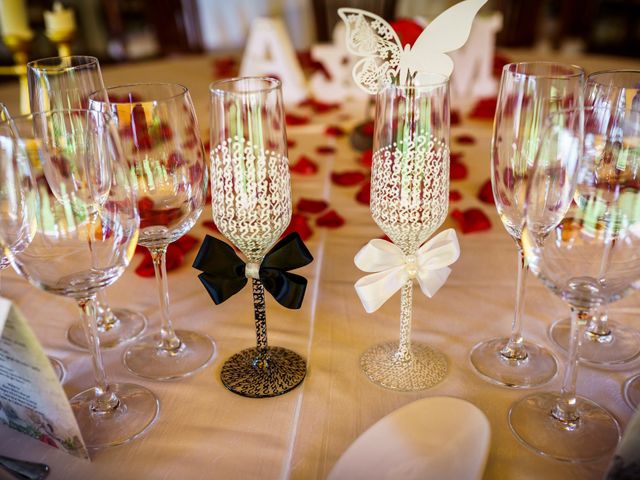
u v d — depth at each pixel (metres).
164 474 0.73
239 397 0.85
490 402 0.84
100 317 1.04
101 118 0.74
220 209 0.81
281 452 0.76
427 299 1.08
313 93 2.03
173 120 0.85
